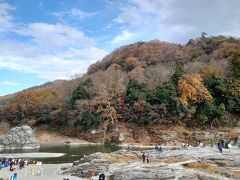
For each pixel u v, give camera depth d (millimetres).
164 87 132500
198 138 116812
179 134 122000
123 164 59344
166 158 64062
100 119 136500
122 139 125812
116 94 145000
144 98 135750
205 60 177625
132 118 133875
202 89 128125
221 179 47250
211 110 123750
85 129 139500
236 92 126312
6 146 113125
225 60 158875
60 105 159875
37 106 163125
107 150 104625
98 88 154250
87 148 111438
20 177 56281
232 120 122562
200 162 56188
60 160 81062
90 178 55344
